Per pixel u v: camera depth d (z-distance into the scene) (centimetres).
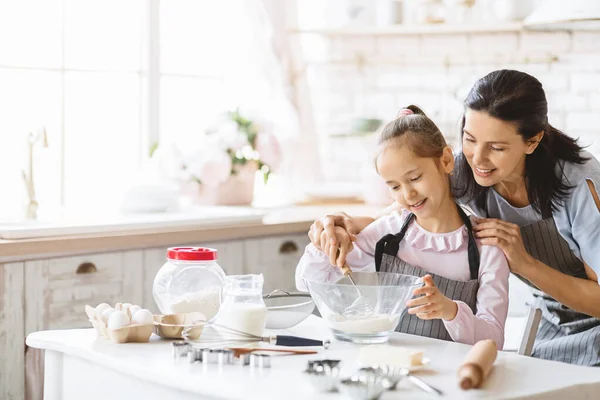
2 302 303
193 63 457
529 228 263
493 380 182
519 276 275
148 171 420
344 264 237
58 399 215
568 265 268
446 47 481
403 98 491
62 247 314
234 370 187
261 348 205
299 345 212
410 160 228
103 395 203
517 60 468
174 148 419
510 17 466
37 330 313
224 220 371
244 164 432
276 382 177
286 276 399
